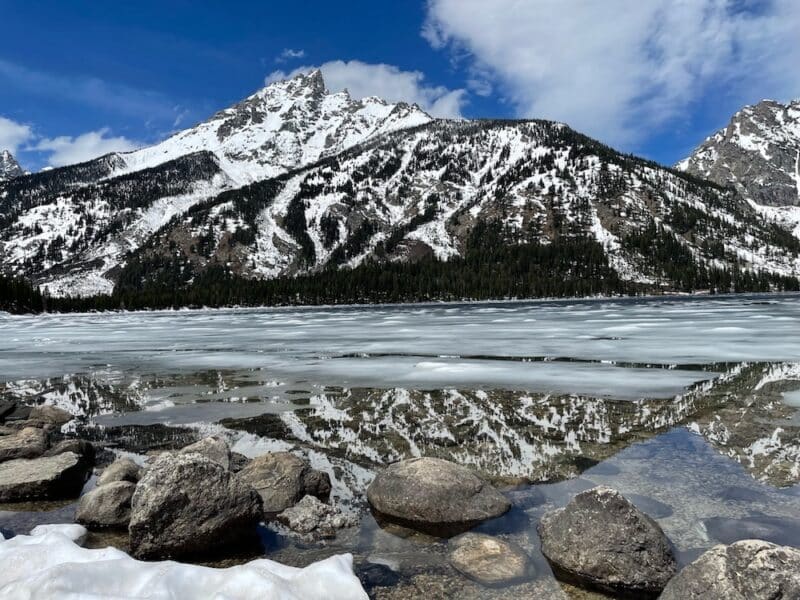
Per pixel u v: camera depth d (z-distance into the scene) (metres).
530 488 6.47
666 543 4.50
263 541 5.23
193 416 11.23
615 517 4.54
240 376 17.05
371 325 43.25
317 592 3.94
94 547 5.17
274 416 11.02
